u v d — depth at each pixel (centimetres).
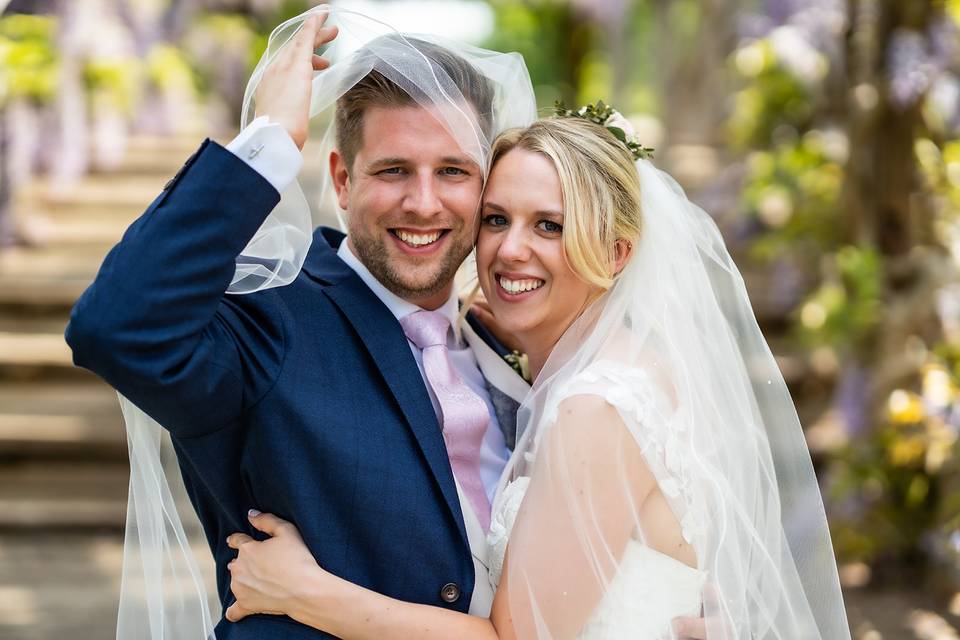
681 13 891
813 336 460
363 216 195
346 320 190
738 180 579
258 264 178
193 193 160
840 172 482
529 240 192
